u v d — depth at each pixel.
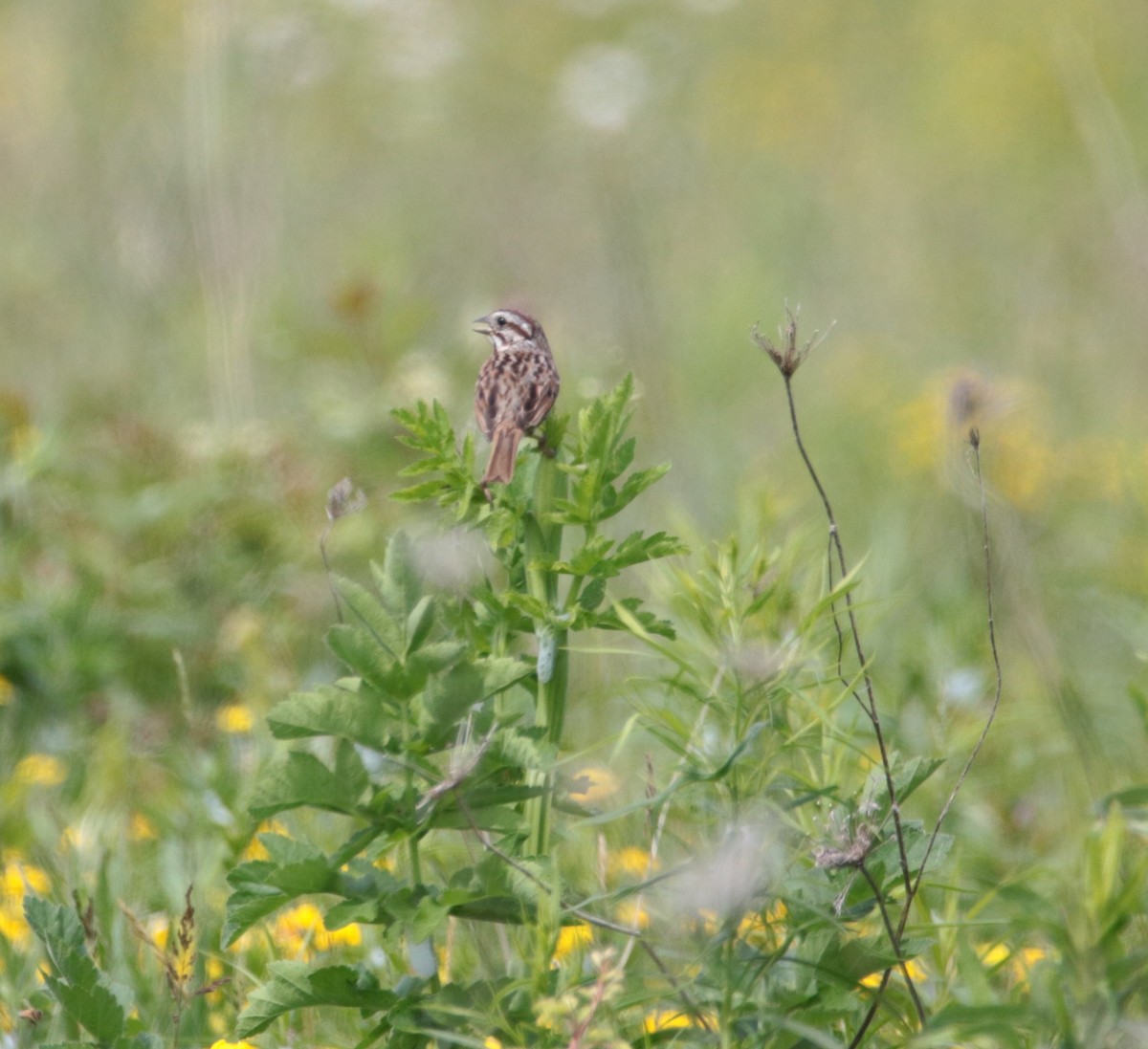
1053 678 8.70
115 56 21.89
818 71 24.91
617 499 5.52
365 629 5.27
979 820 7.98
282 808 5.18
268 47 17.53
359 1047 5.31
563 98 19.58
